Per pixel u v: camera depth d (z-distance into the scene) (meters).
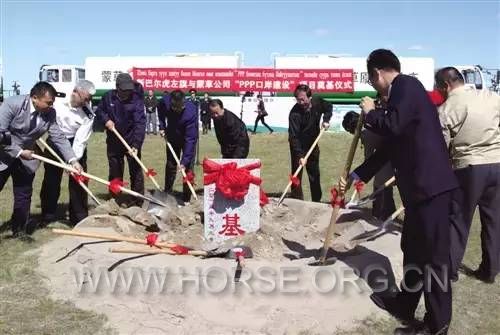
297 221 7.39
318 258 5.75
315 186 8.92
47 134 7.20
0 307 5.04
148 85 19.03
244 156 8.52
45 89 6.38
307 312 4.82
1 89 33.25
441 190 4.42
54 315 4.91
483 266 6.11
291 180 8.09
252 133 23.22
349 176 5.37
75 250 6.05
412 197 4.52
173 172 8.90
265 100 24.59
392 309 4.99
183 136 8.49
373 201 7.83
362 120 4.95
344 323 4.75
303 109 8.50
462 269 6.46
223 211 6.26
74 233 5.46
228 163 6.23
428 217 4.47
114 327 4.73
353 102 24.58
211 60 25.62
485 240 6.03
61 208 8.91
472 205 5.88
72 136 7.53
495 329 4.98
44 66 28.67
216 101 8.21
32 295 5.29
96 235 5.54
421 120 4.43
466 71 26.80
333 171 13.83
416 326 4.80
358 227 6.82
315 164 8.81
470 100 5.84
